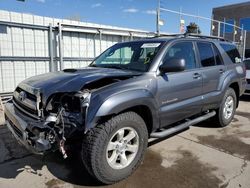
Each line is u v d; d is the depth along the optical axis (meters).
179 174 3.36
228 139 4.69
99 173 2.97
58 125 2.91
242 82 5.75
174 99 3.86
